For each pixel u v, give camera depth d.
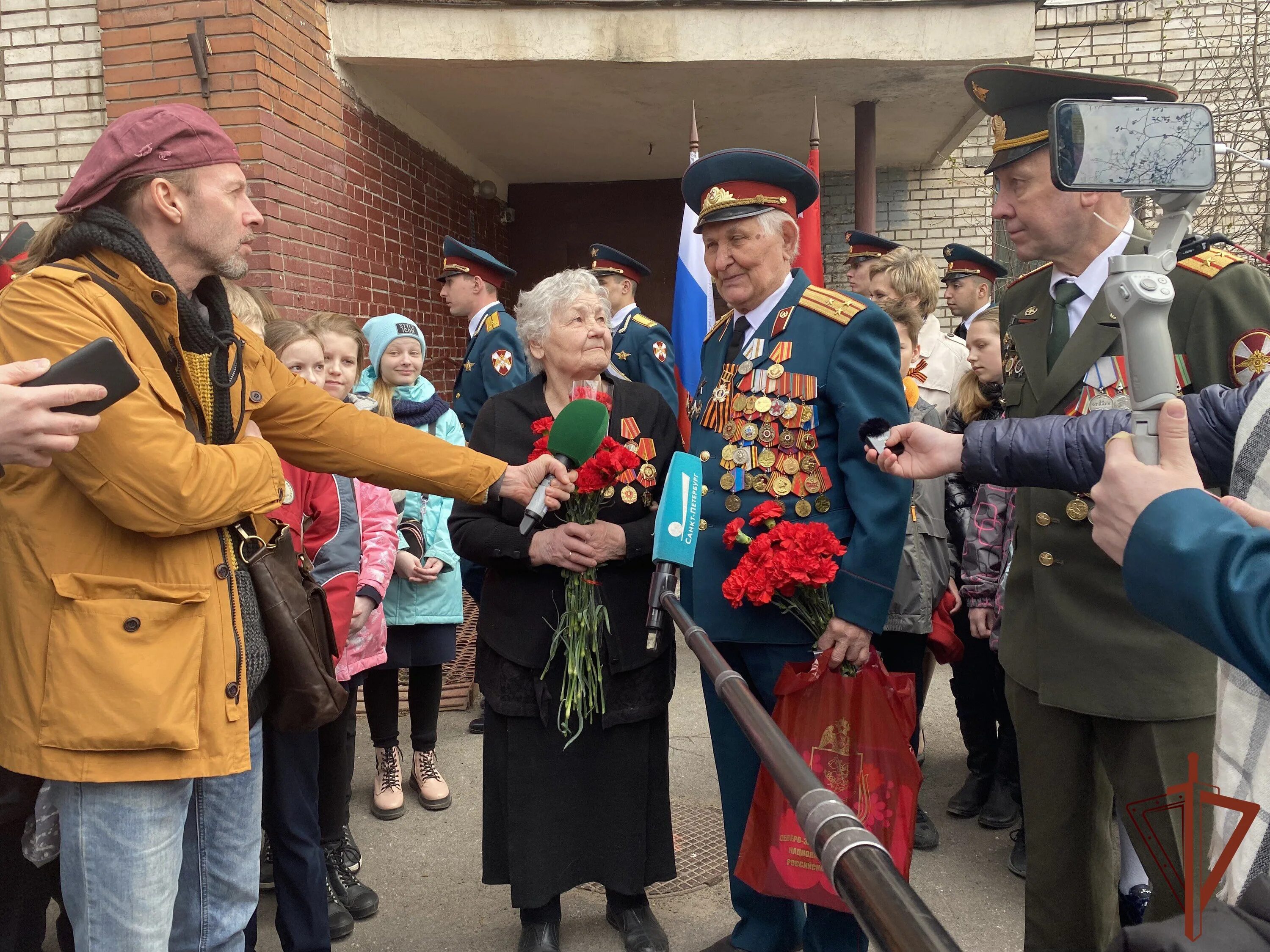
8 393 1.30
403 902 2.94
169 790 1.62
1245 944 0.74
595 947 2.67
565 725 2.49
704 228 2.49
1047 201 1.95
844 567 2.21
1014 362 2.16
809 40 5.52
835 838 0.93
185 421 1.68
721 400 2.49
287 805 2.33
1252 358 1.77
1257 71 5.80
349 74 5.71
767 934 2.47
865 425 1.77
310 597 1.96
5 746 1.56
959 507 3.67
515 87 6.18
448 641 3.55
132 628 1.54
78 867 1.58
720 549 2.41
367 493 3.11
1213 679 1.82
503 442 2.62
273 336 2.74
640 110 6.63
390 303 6.29
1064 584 1.95
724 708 2.50
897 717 2.14
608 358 2.61
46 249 1.70
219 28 4.66
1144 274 1.05
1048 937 2.04
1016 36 5.46
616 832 2.55
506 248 8.90
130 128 1.66
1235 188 5.85
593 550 2.41
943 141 7.17
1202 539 0.88
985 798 3.51
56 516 1.55
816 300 2.40
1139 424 1.04
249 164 4.70
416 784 3.69
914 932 0.74
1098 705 1.87
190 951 1.83
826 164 7.80
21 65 4.95
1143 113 1.10
